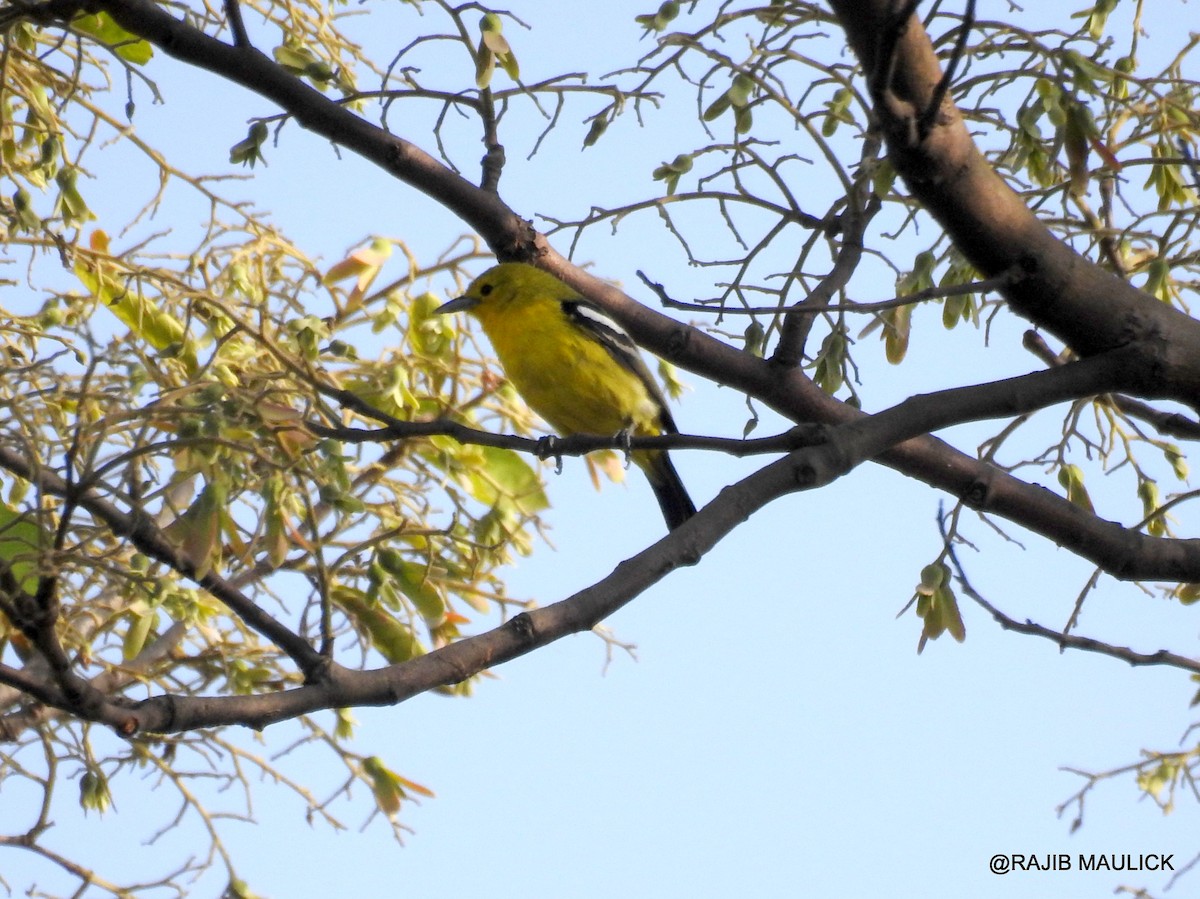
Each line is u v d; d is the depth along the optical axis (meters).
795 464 8.82
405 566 12.14
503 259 11.62
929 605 9.79
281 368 10.76
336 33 13.76
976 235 9.19
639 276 8.75
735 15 11.16
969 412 9.20
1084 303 9.39
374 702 7.64
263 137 10.56
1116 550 10.66
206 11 13.39
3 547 9.07
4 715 11.49
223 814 12.01
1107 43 10.79
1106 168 10.77
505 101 11.32
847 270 10.85
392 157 11.04
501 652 7.95
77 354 10.38
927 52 8.67
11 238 12.09
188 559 8.47
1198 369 9.45
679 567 8.52
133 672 11.73
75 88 11.82
